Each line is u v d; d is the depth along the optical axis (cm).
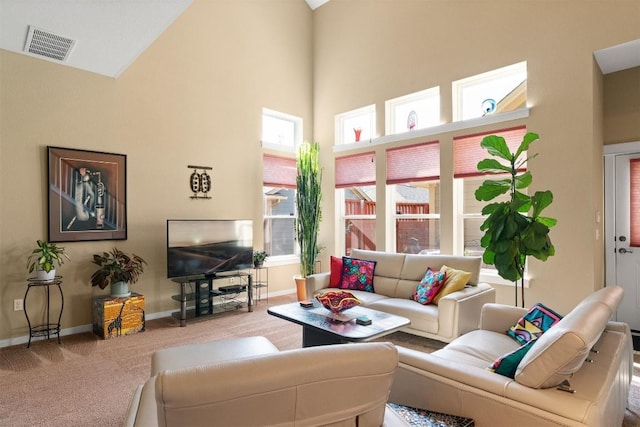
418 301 372
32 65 370
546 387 146
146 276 448
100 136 413
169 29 471
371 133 569
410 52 504
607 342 194
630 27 341
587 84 364
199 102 496
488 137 324
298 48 615
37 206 374
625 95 397
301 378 95
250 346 228
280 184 589
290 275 603
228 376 88
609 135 407
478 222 454
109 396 258
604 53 361
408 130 521
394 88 522
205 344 232
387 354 107
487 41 432
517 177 314
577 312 162
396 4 521
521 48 406
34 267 369
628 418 228
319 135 624
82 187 400
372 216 561
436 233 489
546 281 388
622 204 407
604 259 417
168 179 466
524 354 163
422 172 491
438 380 167
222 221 477
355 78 573
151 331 404
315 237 566
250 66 552
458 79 456
